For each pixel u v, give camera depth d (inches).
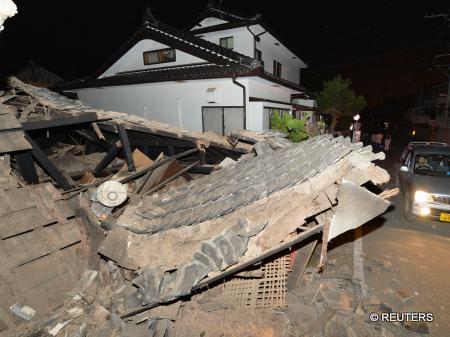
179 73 478.3
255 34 550.9
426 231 291.1
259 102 458.3
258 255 131.3
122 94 591.8
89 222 199.6
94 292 167.6
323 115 1121.4
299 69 916.0
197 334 157.9
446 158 318.3
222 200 160.2
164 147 343.0
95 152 374.3
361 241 275.0
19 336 143.2
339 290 201.3
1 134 186.5
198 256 138.6
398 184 378.6
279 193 139.3
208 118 500.7
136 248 163.2
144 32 522.3
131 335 144.1
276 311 176.6
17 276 154.5
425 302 191.9
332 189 128.7
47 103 249.4
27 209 176.7
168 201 220.1
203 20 600.1
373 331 167.6
